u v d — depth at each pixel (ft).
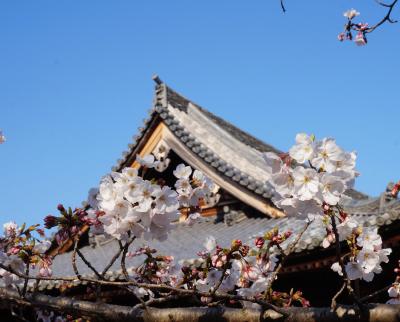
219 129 57.88
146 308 15.56
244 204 53.06
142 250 19.01
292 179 13.84
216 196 53.31
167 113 54.60
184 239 50.52
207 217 55.06
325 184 13.43
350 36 23.70
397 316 13.43
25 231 17.66
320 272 37.96
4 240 17.95
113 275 37.83
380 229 33.24
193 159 54.08
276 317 14.61
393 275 36.65
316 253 35.09
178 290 15.16
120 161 55.62
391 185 42.04
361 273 15.98
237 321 14.98
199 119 59.67
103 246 57.00
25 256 16.20
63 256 57.26
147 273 18.71
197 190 17.17
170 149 55.01
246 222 52.16
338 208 16.03
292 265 36.42
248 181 51.67
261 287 16.96
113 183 14.96
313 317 14.25
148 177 56.65
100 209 15.33
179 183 17.16
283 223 47.47
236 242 16.31
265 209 50.96
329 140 13.51
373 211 42.73
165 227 14.94
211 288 17.30
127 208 14.83
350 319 13.89
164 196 14.79
